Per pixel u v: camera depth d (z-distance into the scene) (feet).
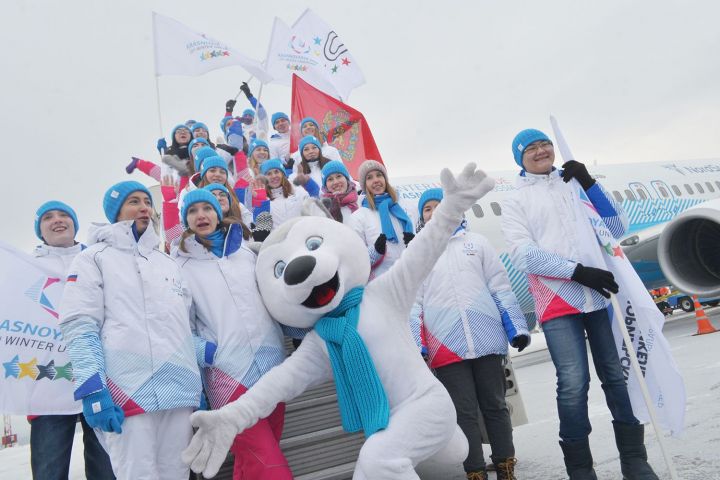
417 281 7.65
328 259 7.36
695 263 24.02
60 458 9.55
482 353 10.44
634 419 9.14
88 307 7.40
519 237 9.93
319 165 16.38
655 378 8.93
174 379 7.40
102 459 9.94
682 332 32.14
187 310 7.99
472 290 10.67
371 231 11.53
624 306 9.29
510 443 10.71
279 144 20.81
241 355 8.02
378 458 6.47
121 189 8.32
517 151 10.37
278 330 8.60
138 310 7.55
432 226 7.51
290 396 7.48
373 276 10.98
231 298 8.28
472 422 10.50
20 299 9.65
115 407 6.98
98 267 7.70
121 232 7.90
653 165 45.55
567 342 9.30
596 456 11.37
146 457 7.07
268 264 8.05
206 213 8.59
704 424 11.97
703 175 45.93
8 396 9.13
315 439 9.68
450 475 12.51
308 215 8.85
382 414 6.82
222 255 8.66
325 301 7.48
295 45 21.75
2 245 9.85
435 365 10.78
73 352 7.11
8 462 30.68
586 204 9.52
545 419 16.25
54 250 10.25
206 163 12.32
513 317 10.67
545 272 9.34
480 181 7.28
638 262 33.55
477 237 11.28
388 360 7.22
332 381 10.53
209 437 6.82
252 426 7.64
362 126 18.58
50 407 9.33
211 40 18.47
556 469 11.12
